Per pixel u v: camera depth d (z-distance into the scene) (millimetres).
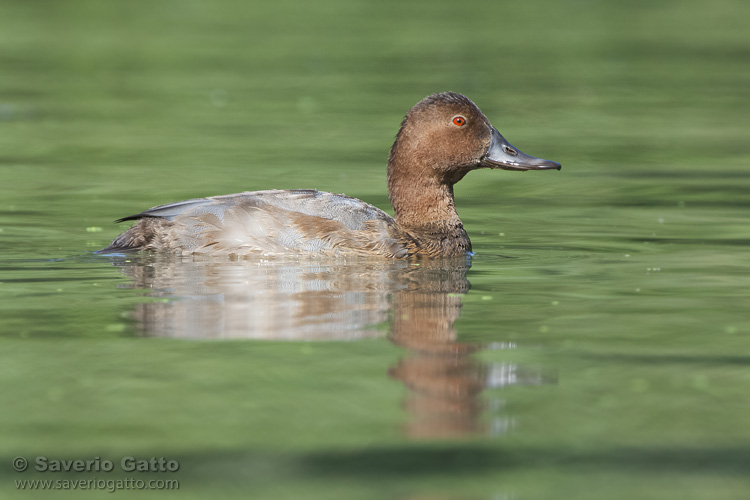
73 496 6559
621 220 16219
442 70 32344
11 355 8961
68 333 9617
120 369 8617
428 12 48812
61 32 40188
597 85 30422
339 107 26906
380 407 7863
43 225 15117
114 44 37656
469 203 17906
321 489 6566
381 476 6758
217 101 27734
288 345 9305
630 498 6480
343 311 10500
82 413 7719
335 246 13070
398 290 11500
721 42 39500
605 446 7250
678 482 6691
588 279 12227
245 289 11344
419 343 9414
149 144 22375
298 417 7660
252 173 19469
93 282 11609
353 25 43812
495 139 14273
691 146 22844
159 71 32406
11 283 11547
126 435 7340
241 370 8625
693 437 7387
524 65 33750
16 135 23094
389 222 13664
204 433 7383
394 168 14438
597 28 43344
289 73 31969
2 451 7105
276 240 12977
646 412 7832
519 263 13234
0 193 17578
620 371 8734
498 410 7852
